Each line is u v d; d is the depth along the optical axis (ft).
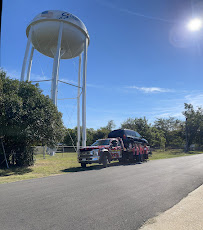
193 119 167.43
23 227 11.85
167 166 43.78
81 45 84.94
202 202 17.08
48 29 74.28
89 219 13.15
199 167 41.75
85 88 80.59
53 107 47.67
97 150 43.37
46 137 46.11
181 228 11.80
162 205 16.26
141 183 24.93
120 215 13.92
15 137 41.57
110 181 26.32
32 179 29.37
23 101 41.45
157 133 151.12
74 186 23.30
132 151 52.31
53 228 11.73
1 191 21.12
